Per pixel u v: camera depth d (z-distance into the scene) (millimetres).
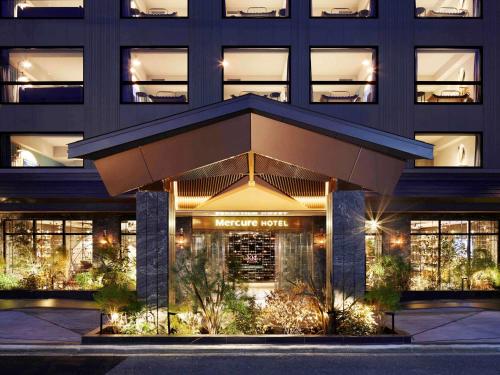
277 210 17672
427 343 10594
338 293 11477
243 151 11320
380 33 20109
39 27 20031
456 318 14055
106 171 11594
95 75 19891
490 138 19922
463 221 20234
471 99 20406
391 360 9625
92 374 8664
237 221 20484
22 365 9289
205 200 17359
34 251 20094
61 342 10820
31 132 19797
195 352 10086
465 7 20500
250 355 9906
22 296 16672
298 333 10969
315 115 11148
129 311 11102
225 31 20062
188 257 11852
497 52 20156
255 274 20406
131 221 20438
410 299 16469
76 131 19797
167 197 11656
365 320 10930
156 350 10125
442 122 19953
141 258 11500
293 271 20344
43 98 20219
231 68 20297
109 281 16844
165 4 20453
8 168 19375
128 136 11102
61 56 20375
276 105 11133
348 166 11469
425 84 20266
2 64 20344
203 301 11367
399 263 17938
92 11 20094
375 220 19891
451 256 19188
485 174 19234
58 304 16188
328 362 9422
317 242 20328
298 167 12344
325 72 20375
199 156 11375
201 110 11094
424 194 18219
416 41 20156
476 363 9453
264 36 20062
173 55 20344
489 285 17672
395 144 11125
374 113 19859
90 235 20328
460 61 20422
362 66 20328
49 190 18422
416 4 20531
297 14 20156
